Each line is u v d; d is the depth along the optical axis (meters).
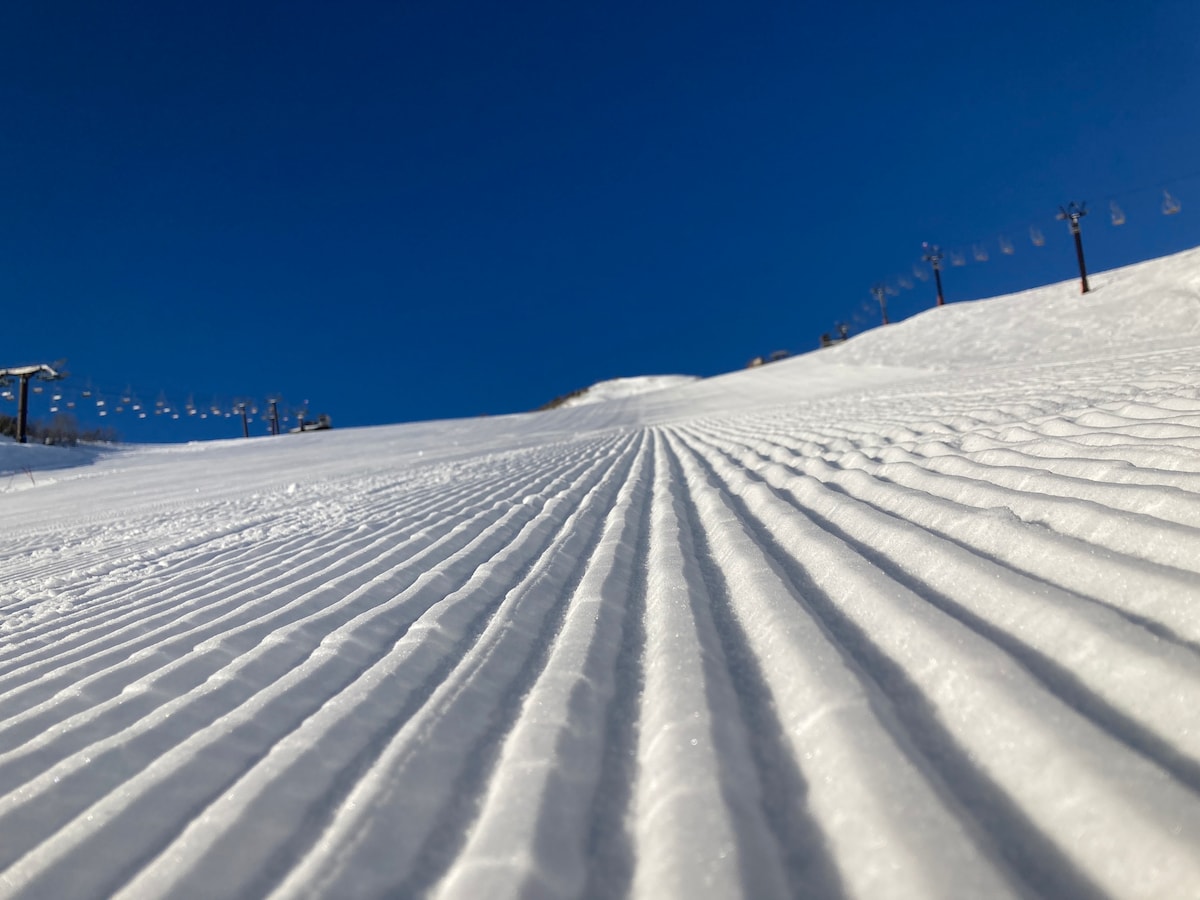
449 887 1.22
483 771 1.59
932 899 1.03
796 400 20.17
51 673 2.66
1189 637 1.59
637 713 1.78
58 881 1.38
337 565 4.11
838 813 1.26
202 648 2.68
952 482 3.51
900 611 1.99
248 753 1.80
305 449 24.94
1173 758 1.23
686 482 5.93
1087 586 1.96
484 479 8.28
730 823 1.26
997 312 33.00
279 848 1.39
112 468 22.97
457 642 2.46
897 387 15.24
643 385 120.31
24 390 29.44
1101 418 4.45
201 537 6.43
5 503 16.42
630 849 1.27
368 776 1.61
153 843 1.47
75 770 1.78
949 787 1.28
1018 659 1.62
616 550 3.51
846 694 1.60
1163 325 21.58
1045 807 1.19
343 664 2.38
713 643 2.09
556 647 2.26
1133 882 1.03
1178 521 2.24
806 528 3.27
